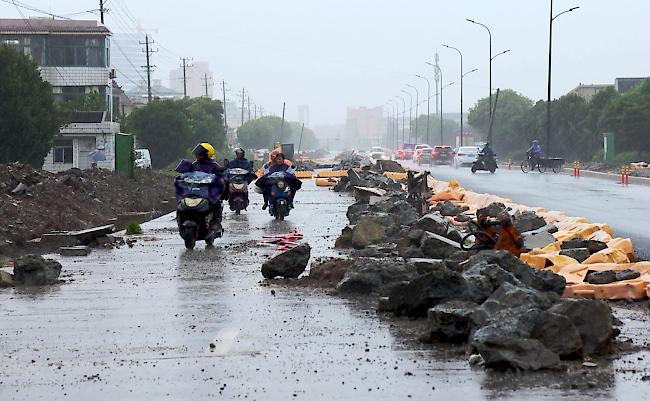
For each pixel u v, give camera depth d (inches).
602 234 971.9
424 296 580.7
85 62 4692.4
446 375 444.1
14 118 2928.2
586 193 2095.2
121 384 438.3
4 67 2960.1
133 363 479.8
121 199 1780.3
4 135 2923.2
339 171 3095.5
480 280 570.9
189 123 4825.3
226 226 1312.7
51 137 3093.0
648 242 1115.9
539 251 876.6
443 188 1935.3
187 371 461.7
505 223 787.4
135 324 584.1
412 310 587.8
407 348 505.0
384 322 580.1
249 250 1016.2
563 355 468.8
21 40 4660.4
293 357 487.8
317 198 1963.6
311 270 768.9
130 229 1219.2
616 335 515.8
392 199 1443.2
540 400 398.6
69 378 450.6
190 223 1012.5
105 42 4712.1
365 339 529.7
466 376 441.4
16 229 1114.7
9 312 632.4
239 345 518.3
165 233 1230.9
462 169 3853.3
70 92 4692.4
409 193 1561.3
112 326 578.6
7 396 419.2
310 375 450.0
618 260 817.5
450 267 680.4
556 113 4955.7
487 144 3393.2
